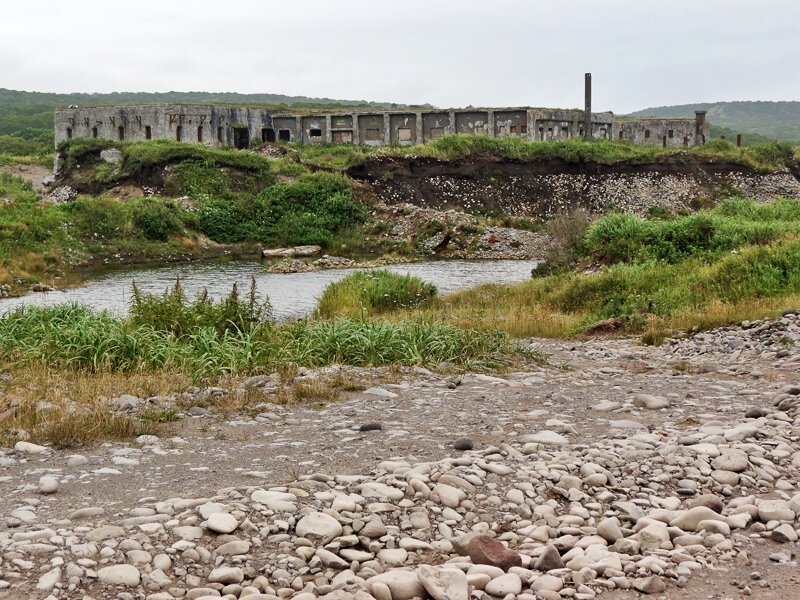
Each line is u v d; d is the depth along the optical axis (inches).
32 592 185.9
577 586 198.8
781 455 295.7
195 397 406.6
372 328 574.2
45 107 7175.2
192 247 1916.8
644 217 2279.8
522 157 2482.8
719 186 2534.5
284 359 503.2
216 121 2992.1
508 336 635.5
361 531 222.5
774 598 194.7
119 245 1796.3
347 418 366.6
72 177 2615.7
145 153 2388.0
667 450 293.4
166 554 205.0
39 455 303.3
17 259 1501.0
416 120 2962.6
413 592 190.7
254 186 2335.1
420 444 311.4
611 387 450.3
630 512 241.1
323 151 2810.0
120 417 347.6
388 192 2341.3
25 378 443.5
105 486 260.8
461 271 1583.4
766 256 820.6
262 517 226.5
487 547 210.4
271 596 187.0
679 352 601.9
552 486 259.8
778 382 460.1
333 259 1743.4
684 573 206.7
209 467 283.3
